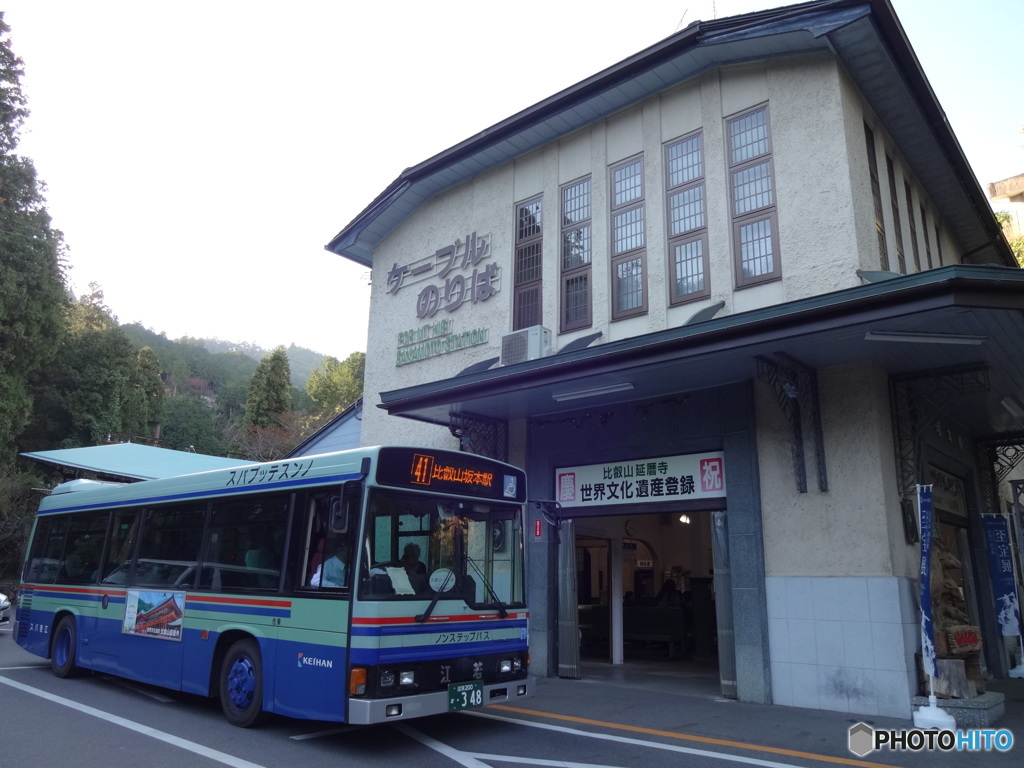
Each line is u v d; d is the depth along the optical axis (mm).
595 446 11570
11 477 26078
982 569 13141
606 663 13758
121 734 7418
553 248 12961
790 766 6352
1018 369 9305
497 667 7613
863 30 9547
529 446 12438
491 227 14203
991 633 12828
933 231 13922
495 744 7215
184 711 8664
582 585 16875
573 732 7738
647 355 9047
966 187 13711
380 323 16016
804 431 9469
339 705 6578
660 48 11039
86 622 10578
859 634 8641
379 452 7184
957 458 12523
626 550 18109
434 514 7570
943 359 9008
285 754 6742
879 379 9219
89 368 34188
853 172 9797
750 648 9398
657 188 11656
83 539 11281
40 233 27031
